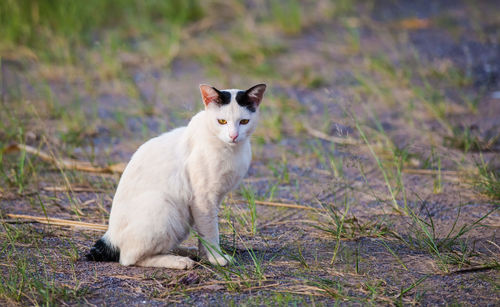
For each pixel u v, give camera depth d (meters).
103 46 17.12
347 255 7.40
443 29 19.14
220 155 6.89
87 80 15.12
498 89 14.65
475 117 13.09
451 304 6.13
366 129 11.96
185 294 6.40
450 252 7.40
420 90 13.86
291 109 13.76
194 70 16.36
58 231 8.23
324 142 12.14
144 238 6.88
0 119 12.58
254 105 7.18
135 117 13.51
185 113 11.29
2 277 6.70
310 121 13.17
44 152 11.25
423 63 16.31
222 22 19.73
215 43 17.78
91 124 12.95
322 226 8.42
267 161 11.28
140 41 18.22
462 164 10.57
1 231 8.09
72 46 17.50
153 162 7.04
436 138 12.05
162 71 16.30
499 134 11.62
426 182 10.11
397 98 14.17
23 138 11.61
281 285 6.60
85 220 8.66
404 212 8.88
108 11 19.69
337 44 18.16
